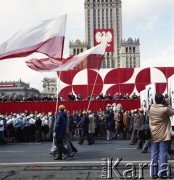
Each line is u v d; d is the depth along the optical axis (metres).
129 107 28.34
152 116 8.84
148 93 18.92
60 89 31.11
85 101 28.39
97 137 26.42
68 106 28.38
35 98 29.53
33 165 11.66
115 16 170.38
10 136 23.91
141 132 9.16
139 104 28.33
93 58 26.14
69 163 12.05
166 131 8.74
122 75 31.19
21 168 11.04
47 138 25.00
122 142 22.41
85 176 9.42
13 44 16.23
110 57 157.75
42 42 16.53
